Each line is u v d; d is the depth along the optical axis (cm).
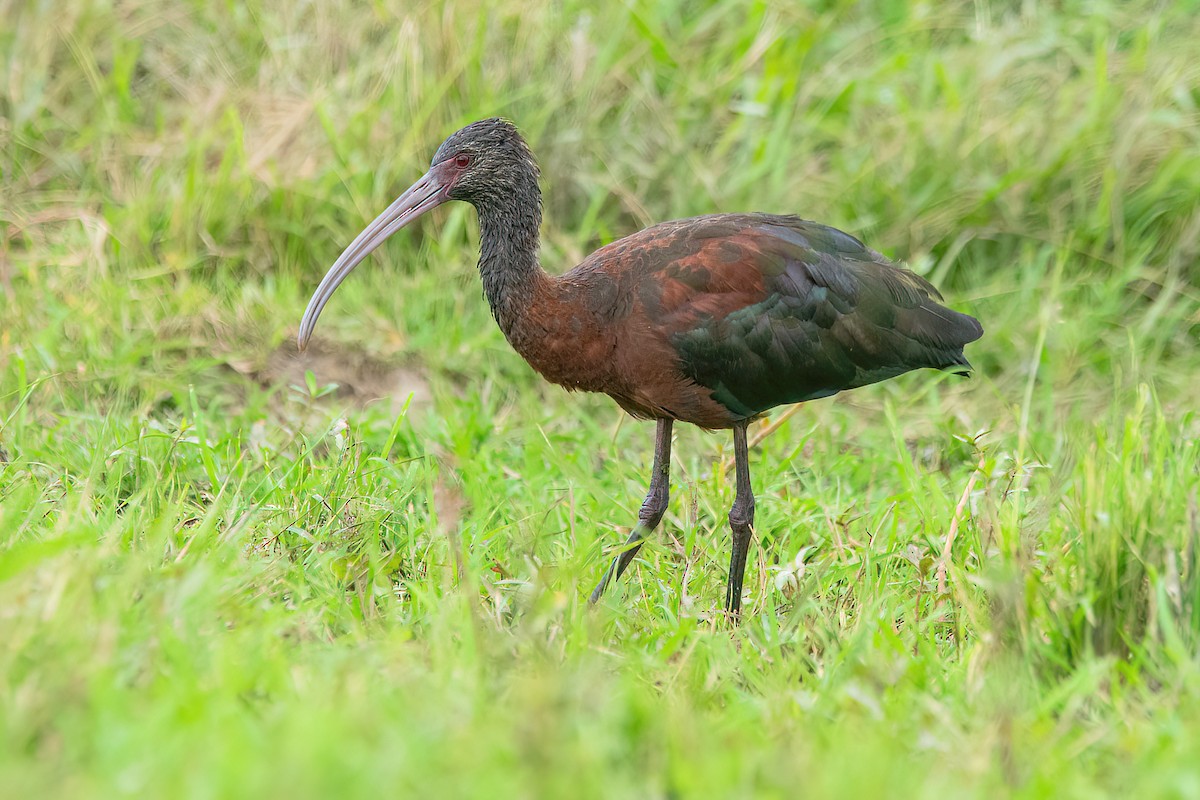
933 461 1256
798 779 647
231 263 1440
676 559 1074
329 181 1466
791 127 1570
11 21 1562
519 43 1557
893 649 854
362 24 1595
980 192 1516
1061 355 1394
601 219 1522
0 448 1116
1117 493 850
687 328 1025
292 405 1256
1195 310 1461
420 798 604
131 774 599
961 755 713
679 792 663
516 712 689
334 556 943
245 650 754
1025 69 1641
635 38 1612
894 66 1639
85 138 1509
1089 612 816
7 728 623
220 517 996
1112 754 736
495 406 1338
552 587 882
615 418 1338
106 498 1025
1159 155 1518
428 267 1479
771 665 858
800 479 1209
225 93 1541
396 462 1114
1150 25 1631
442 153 1069
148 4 1620
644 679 805
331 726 624
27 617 703
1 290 1336
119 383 1232
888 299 1087
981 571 930
